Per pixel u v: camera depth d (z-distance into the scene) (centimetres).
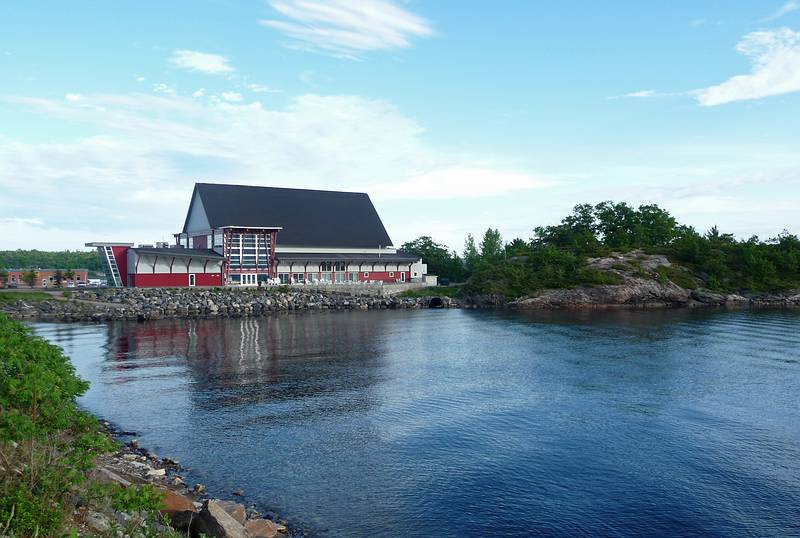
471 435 2623
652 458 2316
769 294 10688
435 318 8394
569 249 12625
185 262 10275
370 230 13088
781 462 2269
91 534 1238
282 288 10531
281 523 1755
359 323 7606
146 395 3384
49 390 1549
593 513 1834
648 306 10312
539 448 2442
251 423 2816
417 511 1850
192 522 1540
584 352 4956
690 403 3167
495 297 10750
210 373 4041
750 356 4675
